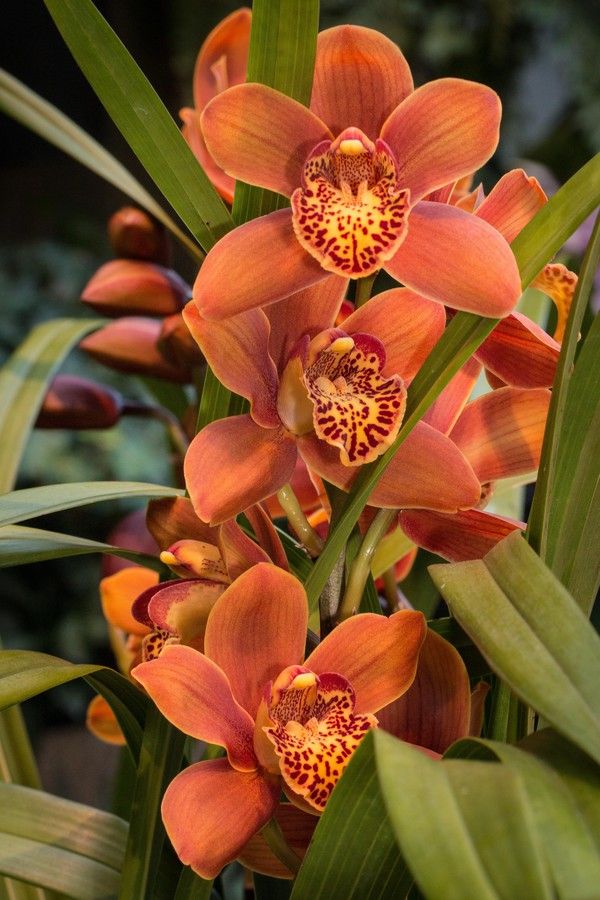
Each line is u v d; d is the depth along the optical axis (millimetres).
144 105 508
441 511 517
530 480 634
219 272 492
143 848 525
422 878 397
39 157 3203
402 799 407
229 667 505
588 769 432
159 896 558
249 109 496
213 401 549
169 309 697
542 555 499
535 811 417
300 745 495
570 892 404
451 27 2418
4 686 491
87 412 737
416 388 504
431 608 698
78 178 3209
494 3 2348
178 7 2391
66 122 658
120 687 535
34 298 2980
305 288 514
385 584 604
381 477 520
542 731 449
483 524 530
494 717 542
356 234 493
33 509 520
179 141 513
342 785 464
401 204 498
